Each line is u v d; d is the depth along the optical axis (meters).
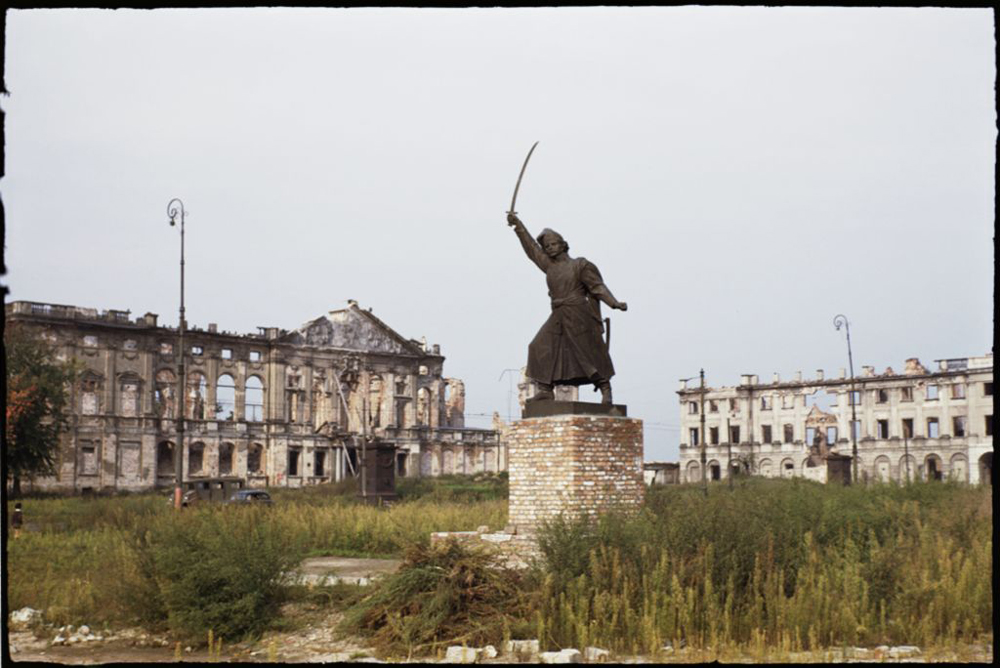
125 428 83.75
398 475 103.81
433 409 109.19
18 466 56.06
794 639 11.78
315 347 99.06
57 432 60.53
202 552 14.60
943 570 13.45
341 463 96.38
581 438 16.58
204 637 13.70
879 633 12.27
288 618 14.45
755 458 114.62
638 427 17.28
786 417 113.31
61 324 81.06
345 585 16.47
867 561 14.24
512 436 17.44
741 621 12.17
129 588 14.82
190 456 89.75
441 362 110.81
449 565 13.70
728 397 117.44
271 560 14.91
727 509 15.24
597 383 17.61
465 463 110.12
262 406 95.62
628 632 11.78
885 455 104.56
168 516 20.28
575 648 11.75
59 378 60.66
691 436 120.75
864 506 19.55
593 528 14.82
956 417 100.38
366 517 27.92
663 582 12.81
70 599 16.16
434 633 12.55
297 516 28.69
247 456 93.00
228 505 30.53
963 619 12.32
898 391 105.06
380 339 105.06
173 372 89.44
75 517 34.66
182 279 43.38
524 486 17.16
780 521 15.31
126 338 85.38
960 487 26.38
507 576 13.71
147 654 12.88
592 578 13.13
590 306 17.56
